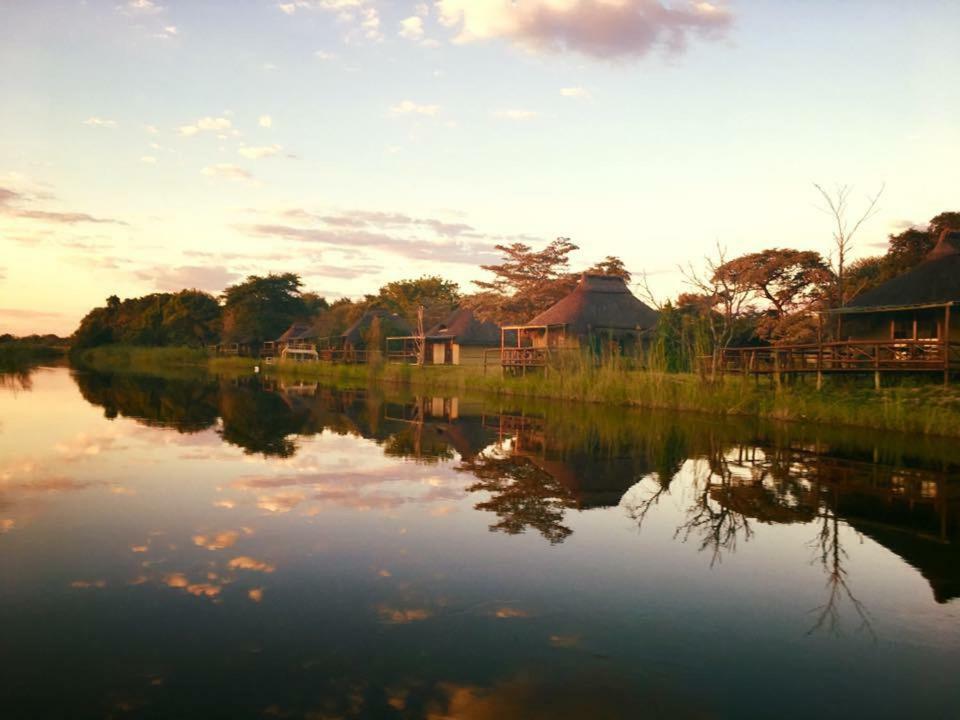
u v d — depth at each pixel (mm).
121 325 92438
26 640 4539
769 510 8570
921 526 7855
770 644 4730
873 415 17516
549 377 29516
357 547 6645
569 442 14617
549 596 5508
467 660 4352
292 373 51625
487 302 51719
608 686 4062
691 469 11391
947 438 15547
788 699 3979
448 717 3676
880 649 4691
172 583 5613
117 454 11695
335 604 5227
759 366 23188
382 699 3852
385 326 55656
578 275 50875
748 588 5820
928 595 5730
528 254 51500
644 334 35125
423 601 5336
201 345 88000
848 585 5930
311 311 88938
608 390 25500
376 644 4555
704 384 22906
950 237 23750
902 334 23578
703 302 29016
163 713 3672
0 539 6707
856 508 8703
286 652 4414
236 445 13039
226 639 4594
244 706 3760
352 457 12055
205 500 8430
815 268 31672
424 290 80312
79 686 3949
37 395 23688
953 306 21500
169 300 91750
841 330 25578
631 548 6863
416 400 26875
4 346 62250
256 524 7383
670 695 3984
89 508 7938
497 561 6328
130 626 4773
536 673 4199
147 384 32344
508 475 10633
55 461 10898
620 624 5000
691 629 4949
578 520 7918
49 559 6152
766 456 12805
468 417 20125
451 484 9820
